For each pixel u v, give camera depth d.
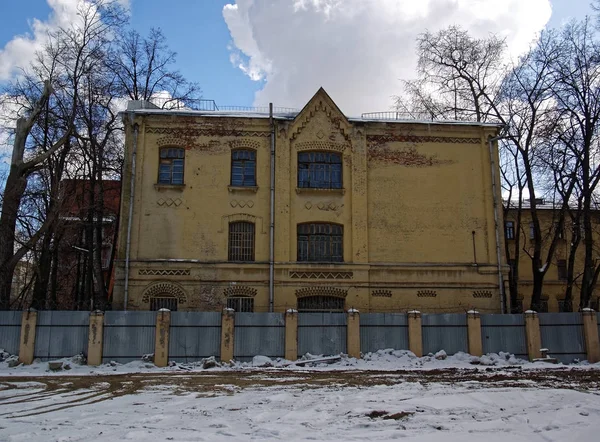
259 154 29.64
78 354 22.95
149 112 29.39
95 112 32.38
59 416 12.19
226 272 28.11
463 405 13.06
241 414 12.36
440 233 29.45
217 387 17.06
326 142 29.91
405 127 30.50
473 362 23.61
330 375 20.19
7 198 26.62
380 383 17.84
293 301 27.95
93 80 31.94
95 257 34.62
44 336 23.03
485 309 28.69
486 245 29.50
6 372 21.12
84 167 33.25
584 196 31.23
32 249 27.67
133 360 23.00
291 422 11.39
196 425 11.14
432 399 13.77
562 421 11.20
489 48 37.66
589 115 30.80
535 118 32.53
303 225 29.17
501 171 35.50
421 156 30.33
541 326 24.97
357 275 28.39
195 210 28.75
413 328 24.47
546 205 44.00
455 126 30.69
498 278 29.05
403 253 29.06
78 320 23.23
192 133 29.61
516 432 10.32
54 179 29.97
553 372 20.83
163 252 28.19
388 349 24.20
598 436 9.83
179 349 23.22
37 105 27.56
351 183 29.56
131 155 29.02
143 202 28.67
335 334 24.11
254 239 28.70
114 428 10.80
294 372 21.12
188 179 29.06
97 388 16.95
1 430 10.62
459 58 38.00
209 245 28.44
